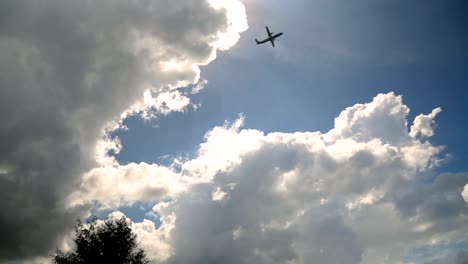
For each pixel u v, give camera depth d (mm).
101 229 36281
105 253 34281
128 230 36906
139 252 36688
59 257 34625
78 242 35031
